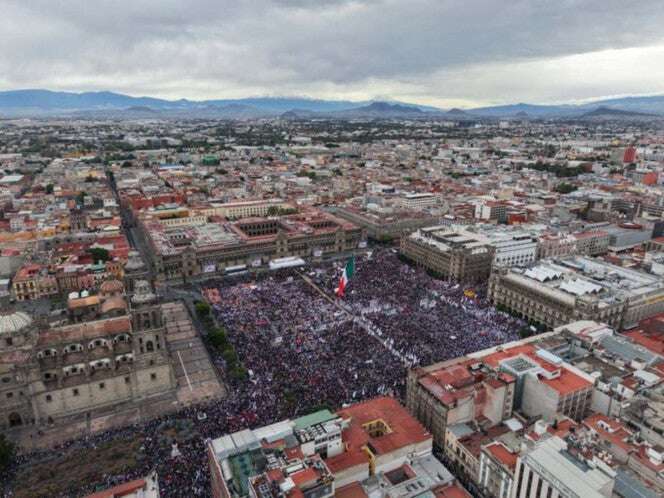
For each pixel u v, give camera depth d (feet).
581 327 532.73
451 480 342.64
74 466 382.63
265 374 503.61
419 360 530.68
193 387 497.87
